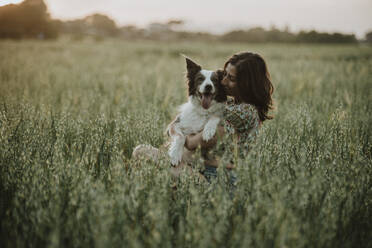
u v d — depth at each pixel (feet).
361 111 15.29
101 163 8.84
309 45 121.80
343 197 7.26
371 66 35.32
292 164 8.52
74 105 16.85
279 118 15.03
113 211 6.27
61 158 8.09
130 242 5.53
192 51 78.28
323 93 22.50
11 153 8.73
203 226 5.77
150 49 80.74
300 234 5.88
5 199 7.47
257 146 8.28
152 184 7.63
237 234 5.61
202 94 9.86
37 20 137.28
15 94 17.72
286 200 6.84
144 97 19.08
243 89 8.75
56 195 6.67
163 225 5.94
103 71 33.32
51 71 30.30
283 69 37.35
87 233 6.00
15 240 6.20
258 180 6.69
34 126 10.66
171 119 15.23
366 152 10.49
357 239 6.79
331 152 9.47
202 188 7.68
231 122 8.46
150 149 9.41
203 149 9.24
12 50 57.16
